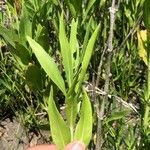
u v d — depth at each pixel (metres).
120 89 0.43
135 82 0.46
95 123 0.34
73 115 0.20
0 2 0.55
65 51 0.21
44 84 0.30
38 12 0.36
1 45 0.47
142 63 0.47
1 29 0.30
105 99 0.30
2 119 0.48
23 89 0.46
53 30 0.44
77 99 0.21
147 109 0.35
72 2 0.33
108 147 0.37
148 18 0.32
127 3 0.42
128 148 0.36
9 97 0.46
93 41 0.20
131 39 0.43
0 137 0.47
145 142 0.35
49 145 0.26
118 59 0.44
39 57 0.20
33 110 0.43
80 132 0.20
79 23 0.35
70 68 0.21
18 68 0.39
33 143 0.46
